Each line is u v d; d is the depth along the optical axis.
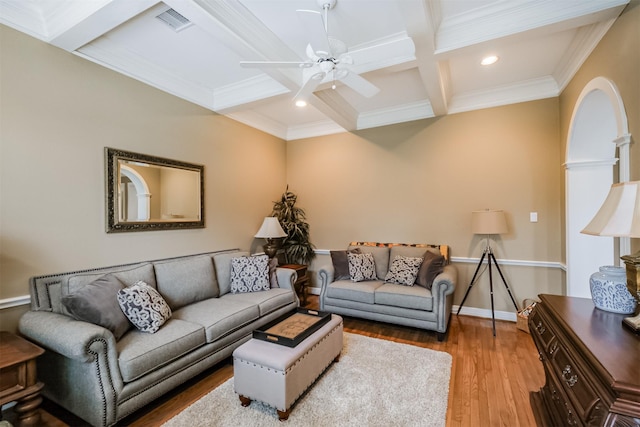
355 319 3.88
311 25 1.76
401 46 2.62
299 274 4.43
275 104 4.12
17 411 1.66
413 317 3.29
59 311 2.26
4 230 2.12
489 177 3.84
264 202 4.76
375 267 4.08
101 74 2.68
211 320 2.55
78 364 1.84
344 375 2.47
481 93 3.80
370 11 2.25
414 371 2.53
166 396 2.23
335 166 4.90
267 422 1.92
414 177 4.30
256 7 2.20
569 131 2.93
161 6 2.19
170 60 2.98
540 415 1.88
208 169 3.76
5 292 2.12
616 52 2.06
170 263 3.02
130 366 1.88
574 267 2.97
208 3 2.01
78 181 2.52
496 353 2.87
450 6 2.24
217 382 2.43
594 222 1.52
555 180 3.51
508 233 3.75
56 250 2.38
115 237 2.78
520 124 3.67
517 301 3.71
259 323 3.02
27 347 1.78
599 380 1.11
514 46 2.72
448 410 2.04
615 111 2.05
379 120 4.48
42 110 2.31
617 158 2.70
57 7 2.18
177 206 3.35
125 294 2.21
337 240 4.91
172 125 3.31
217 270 3.44
